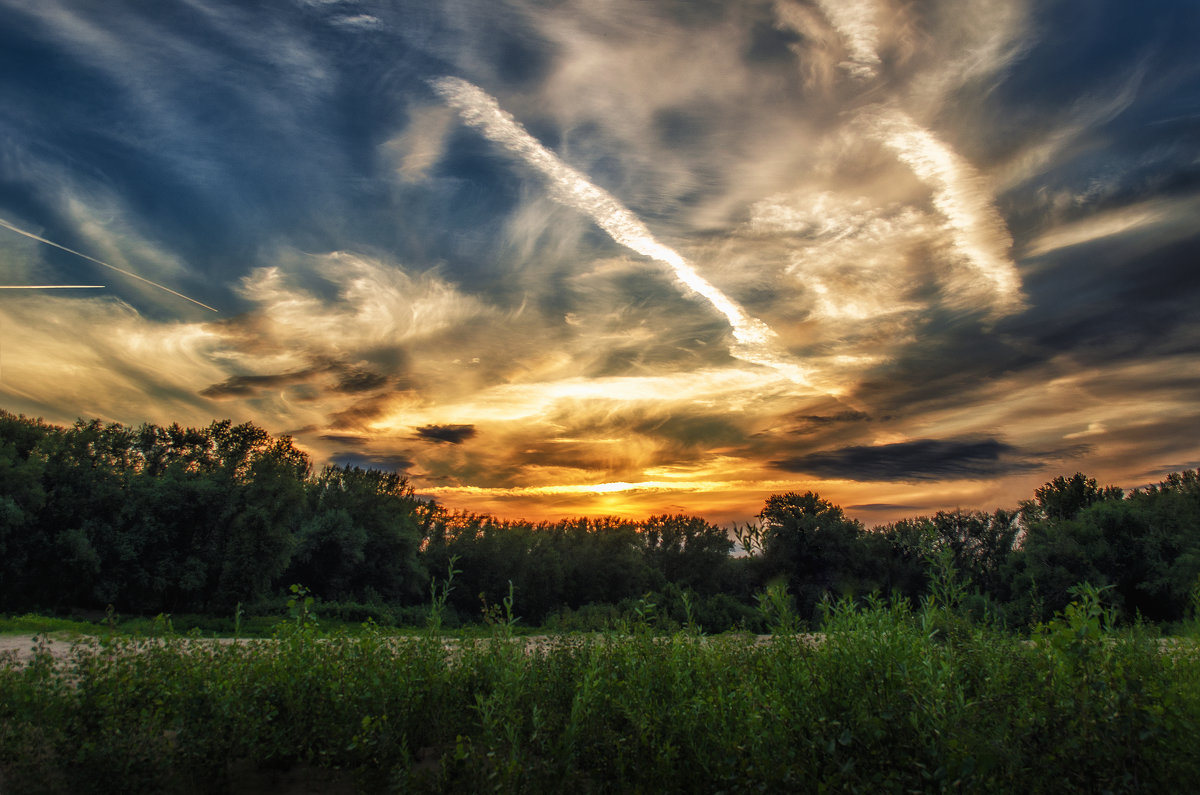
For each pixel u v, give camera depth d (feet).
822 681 16.63
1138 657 16.90
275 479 158.51
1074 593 17.19
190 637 24.12
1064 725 14.64
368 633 22.99
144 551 147.43
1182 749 14.05
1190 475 189.06
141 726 18.49
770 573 207.41
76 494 148.05
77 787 17.93
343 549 184.85
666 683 18.26
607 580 232.32
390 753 17.65
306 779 18.53
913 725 14.47
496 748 16.26
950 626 18.08
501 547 226.58
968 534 192.65
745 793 14.08
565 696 18.72
